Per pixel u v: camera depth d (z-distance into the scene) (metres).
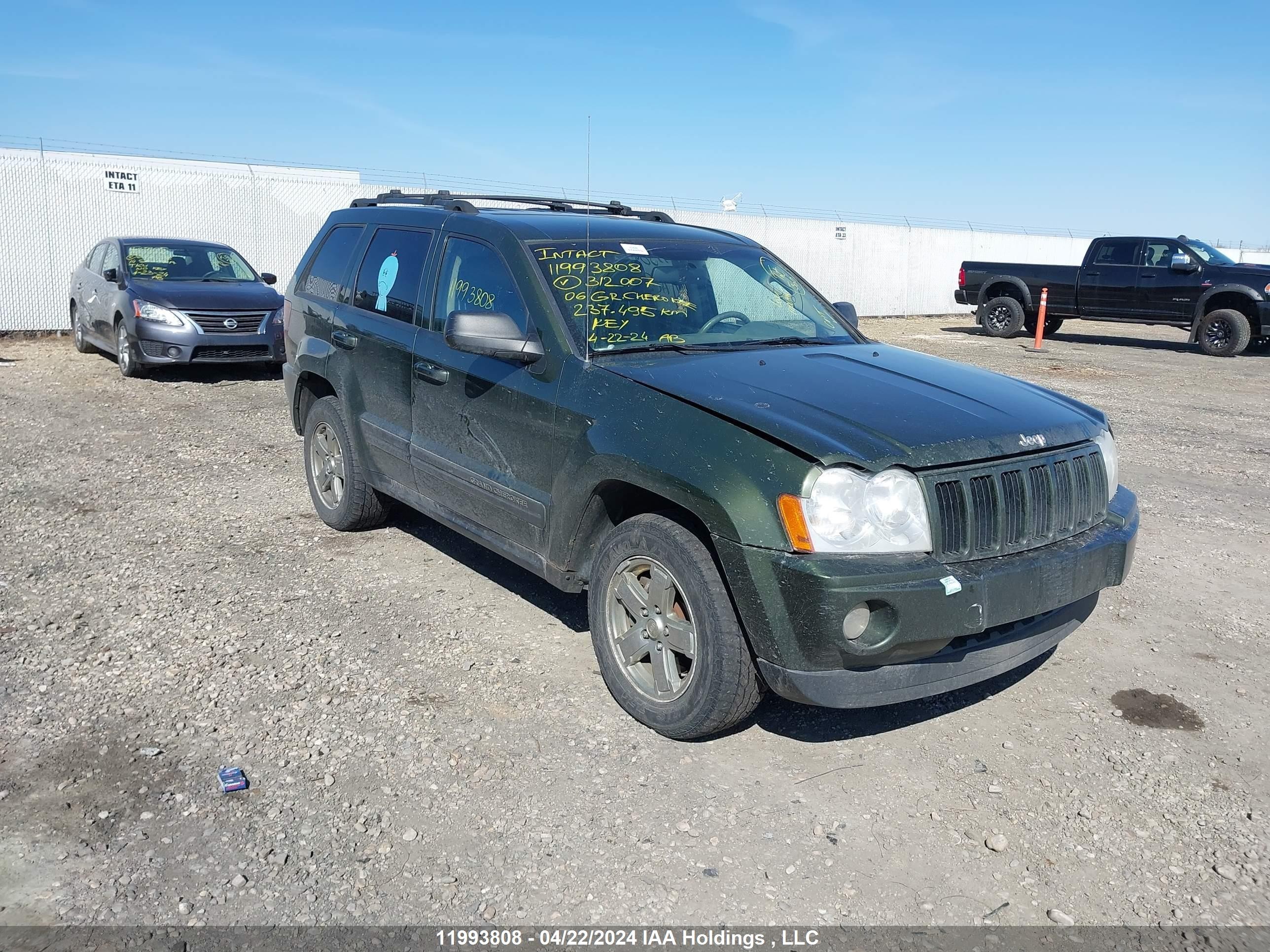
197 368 12.89
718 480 3.34
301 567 5.48
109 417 9.59
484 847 3.07
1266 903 2.89
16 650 4.36
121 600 4.96
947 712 4.03
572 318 4.18
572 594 5.18
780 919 2.79
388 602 5.00
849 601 3.11
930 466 3.29
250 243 18.44
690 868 3.00
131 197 17.25
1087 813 3.33
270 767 3.48
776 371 3.97
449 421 4.71
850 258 26.78
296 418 6.44
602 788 3.40
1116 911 2.85
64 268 16.84
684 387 3.71
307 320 6.09
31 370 12.48
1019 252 30.61
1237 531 6.62
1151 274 18.80
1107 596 5.37
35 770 3.43
